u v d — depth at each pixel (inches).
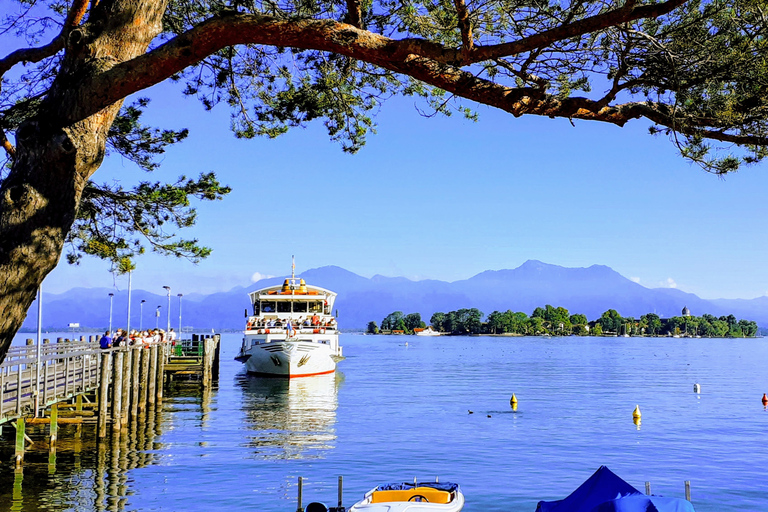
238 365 3467.0
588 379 2743.6
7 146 435.8
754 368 3740.2
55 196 310.2
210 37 313.9
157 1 341.7
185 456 976.9
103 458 953.5
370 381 2522.1
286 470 899.4
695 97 373.7
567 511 536.7
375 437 1172.5
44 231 306.3
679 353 6294.3
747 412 1604.3
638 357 5251.0
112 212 740.0
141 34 335.6
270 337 2199.8
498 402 1777.8
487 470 920.3
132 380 1270.9
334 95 576.1
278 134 623.2
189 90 590.2
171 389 1979.6
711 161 405.1
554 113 367.6
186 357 2209.6
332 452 1029.2
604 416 1499.8
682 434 1245.1
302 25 321.7
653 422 1405.0
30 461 927.7
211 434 1176.2
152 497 751.1
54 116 313.3
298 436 1173.1
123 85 313.3
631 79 387.2
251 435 1173.1
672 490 829.2
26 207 303.1
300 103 575.5
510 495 794.8
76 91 312.2
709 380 2741.1
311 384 2111.2
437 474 893.2
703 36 368.8
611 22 320.5
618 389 2256.4
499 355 5423.2
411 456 1005.2
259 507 722.8
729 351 7126.0
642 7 315.9
